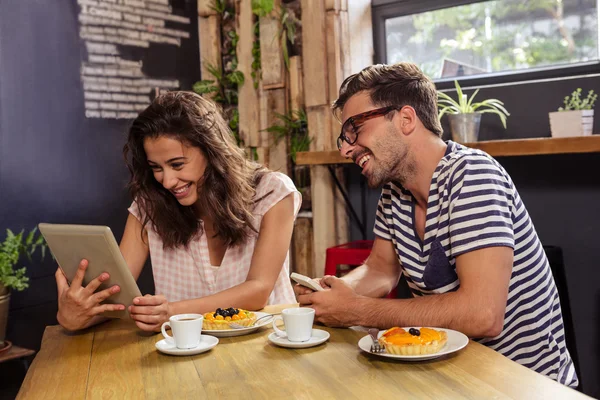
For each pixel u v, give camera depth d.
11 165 3.18
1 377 3.07
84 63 3.46
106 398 1.16
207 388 1.18
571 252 3.01
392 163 1.62
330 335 1.51
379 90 1.60
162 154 1.85
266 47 3.75
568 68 3.11
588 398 1.04
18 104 3.20
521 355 1.60
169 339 1.47
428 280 1.62
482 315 1.39
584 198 2.97
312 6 3.52
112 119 3.60
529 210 3.11
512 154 2.76
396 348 1.26
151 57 3.79
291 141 3.77
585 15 3.09
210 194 1.92
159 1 3.82
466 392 1.08
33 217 3.27
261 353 1.39
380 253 1.89
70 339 1.62
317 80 3.54
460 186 1.50
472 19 3.41
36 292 3.29
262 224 1.99
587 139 2.59
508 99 3.20
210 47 4.00
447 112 3.07
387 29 3.70
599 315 2.95
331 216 3.54
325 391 1.12
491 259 1.43
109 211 3.59
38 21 3.27
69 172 3.41
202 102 1.95
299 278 1.62
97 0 3.51
